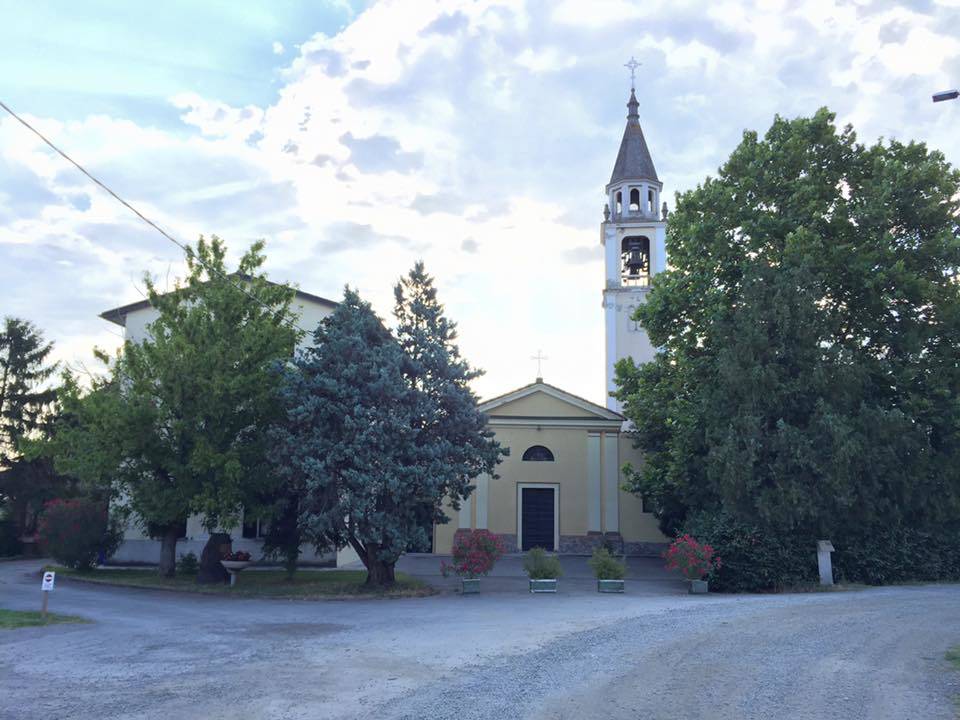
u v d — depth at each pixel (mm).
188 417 20031
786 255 20469
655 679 8422
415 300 20500
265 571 24812
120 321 29594
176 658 10070
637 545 32031
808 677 8461
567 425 32281
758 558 19469
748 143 23125
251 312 21641
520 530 31594
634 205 40812
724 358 20328
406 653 10195
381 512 18094
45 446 21891
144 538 27297
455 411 19516
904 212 21031
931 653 9766
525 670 8984
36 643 11398
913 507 20000
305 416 18219
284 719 7012
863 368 19438
